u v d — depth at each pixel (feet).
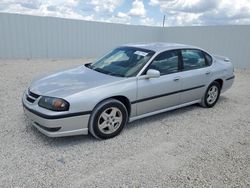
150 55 14.28
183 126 14.58
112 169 9.76
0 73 27.32
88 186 8.65
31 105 11.57
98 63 15.76
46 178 8.98
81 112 11.17
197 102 17.51
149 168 9.95
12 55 37.99
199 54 17.25
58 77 13.35
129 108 13.10
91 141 12.07
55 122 10.70
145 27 52.03
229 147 12.14
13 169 9.41
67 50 43.60
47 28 40.45
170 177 9.41
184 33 48.98
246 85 27.58
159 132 13.56
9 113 15.07
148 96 13.64
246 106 19.31
